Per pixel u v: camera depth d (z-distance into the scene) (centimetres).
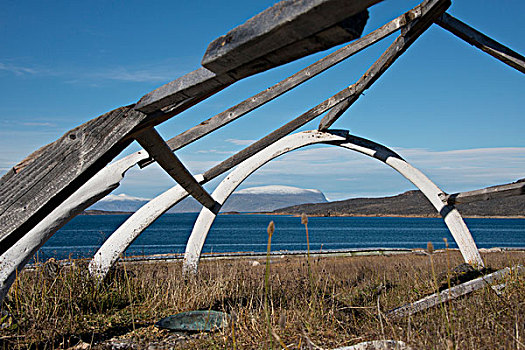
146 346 399
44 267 585
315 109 835
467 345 311
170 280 713
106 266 688
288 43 177
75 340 412
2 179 273
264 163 1001
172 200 752
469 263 912
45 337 405
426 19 629
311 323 412
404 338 340
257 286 692
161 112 282
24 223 272
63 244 4341
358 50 599
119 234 720
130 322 487
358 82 762
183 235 7544
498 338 325
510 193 762
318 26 161
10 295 493
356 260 1650
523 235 8744
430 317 424
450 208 960
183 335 429
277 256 1984
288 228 12675
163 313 538
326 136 1025
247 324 427
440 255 1717
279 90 599
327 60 598
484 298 467
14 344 380
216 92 273
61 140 279
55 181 274
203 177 861
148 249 3566
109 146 278
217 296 627
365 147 1048
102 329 454
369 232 10250
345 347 323
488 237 7838
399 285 744
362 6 147
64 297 517
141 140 470
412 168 1011
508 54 716
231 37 187
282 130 848
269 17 168
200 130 607
